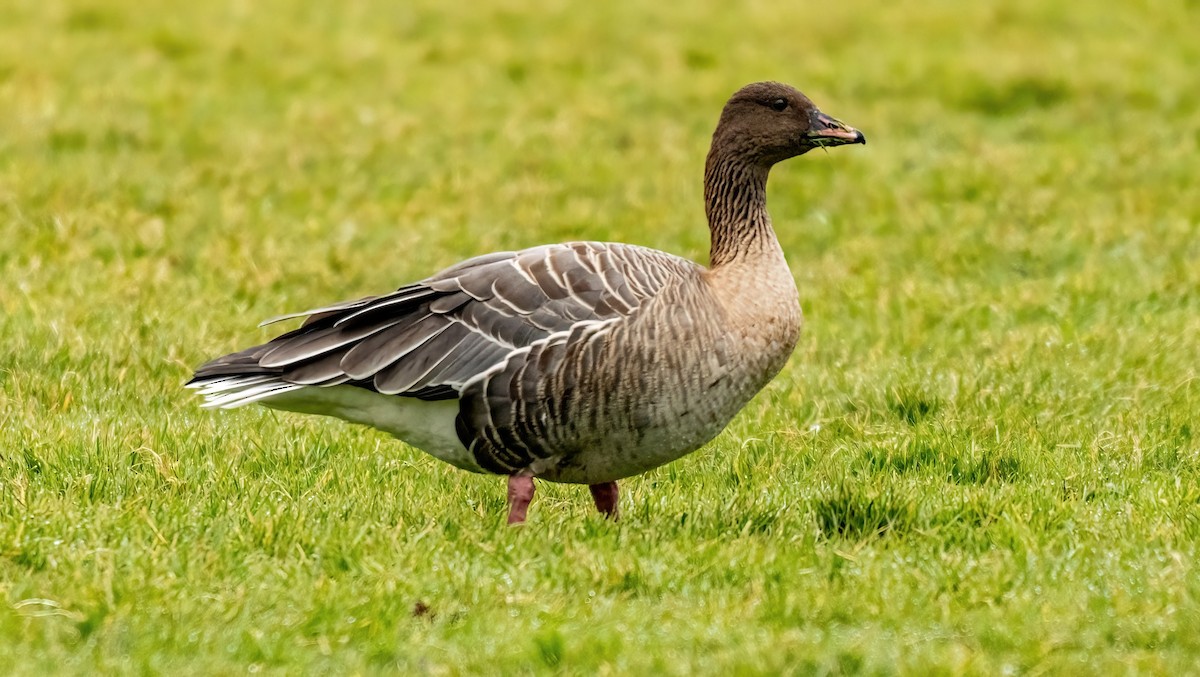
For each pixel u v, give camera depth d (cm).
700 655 833
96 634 838
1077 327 1594
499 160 2362
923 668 808
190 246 1834
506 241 1952
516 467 1013
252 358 993
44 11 3241
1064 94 2852
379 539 973
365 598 888
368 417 1014
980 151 2444
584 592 917
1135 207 2095
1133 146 2448
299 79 2856
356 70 2945
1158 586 923
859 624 888
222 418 1279
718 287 1030
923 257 1903
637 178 2280
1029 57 3080
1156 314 1638
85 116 2427
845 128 1111
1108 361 1452
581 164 2352
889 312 1659
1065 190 2208
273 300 1641
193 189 2108
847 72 2983
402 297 991
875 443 1227
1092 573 958
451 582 920
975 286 1762
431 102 2730
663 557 967
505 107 2712
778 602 901
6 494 1030
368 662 826
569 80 2931
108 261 1750
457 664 818
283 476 1122
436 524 1016
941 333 1580
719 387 999
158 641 830
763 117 1109
